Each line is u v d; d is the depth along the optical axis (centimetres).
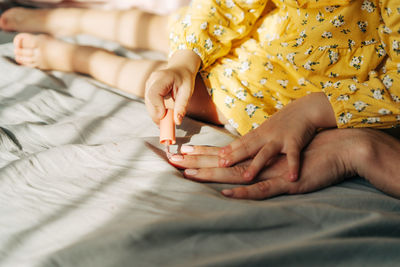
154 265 47
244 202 54
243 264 47
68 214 53
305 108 62
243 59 70
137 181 57
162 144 65
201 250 49
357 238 51
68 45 82
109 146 62
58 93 75
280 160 61
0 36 94
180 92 63
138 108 72
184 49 69
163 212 52
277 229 52
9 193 56
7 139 64
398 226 53
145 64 76
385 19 62
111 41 92
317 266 49
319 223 53
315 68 67
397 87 61
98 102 74
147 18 90
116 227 50
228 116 67
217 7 69
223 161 61
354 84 62
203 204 53
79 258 47
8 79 79
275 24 72
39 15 96
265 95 68
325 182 59
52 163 60
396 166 58
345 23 64
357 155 59
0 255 49
